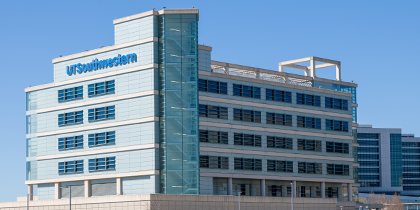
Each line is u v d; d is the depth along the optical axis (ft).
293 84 387.75
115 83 339.16
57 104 361.92
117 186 330.54
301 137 386.73
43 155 363.56
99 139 341.41
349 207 408.26
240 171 351.87
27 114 376.89
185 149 319.27
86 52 353.72
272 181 371.76
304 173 384.27
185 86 324.80
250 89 364.99
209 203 317.83
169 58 326.85
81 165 346.54
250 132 360.48
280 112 377.91
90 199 325.01
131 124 329.93
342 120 412.77
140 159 323.57
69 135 354.33
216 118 344.69
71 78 358.23
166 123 321.93
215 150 340.80
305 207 370.53
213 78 347.56
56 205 340.59
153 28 328.70
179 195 307.37
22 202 358.84
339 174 404.77
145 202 299.58
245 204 336.08
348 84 444.55
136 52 333.01
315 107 397.80
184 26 330.34
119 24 342.85
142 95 327.06
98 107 344.28
